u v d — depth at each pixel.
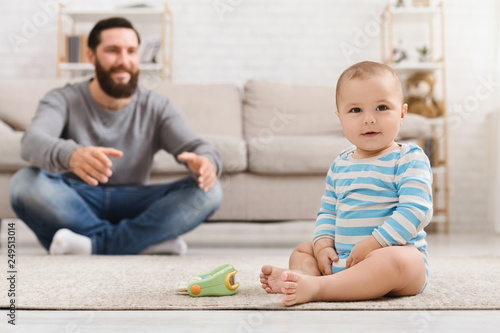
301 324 0.77
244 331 0.73
